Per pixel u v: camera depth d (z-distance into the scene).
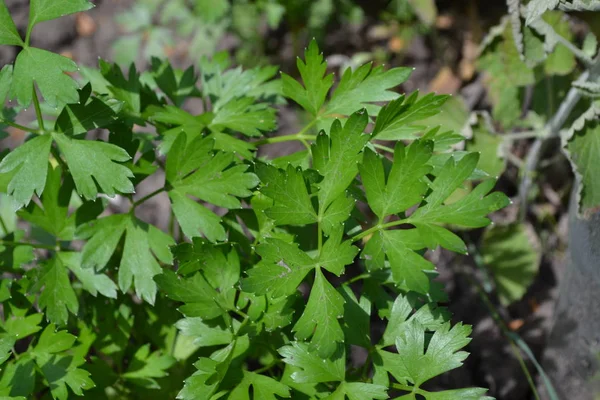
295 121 0.69
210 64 0.52
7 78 0.47
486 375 0.59
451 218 0.45
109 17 0.80
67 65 0.45
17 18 0.78
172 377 0.51
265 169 0.45
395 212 0.45
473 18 0.74
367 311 0.47
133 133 0.51
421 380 0.45
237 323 0.47
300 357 0.45
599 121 0.52
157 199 0.67
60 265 0.48
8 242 0.48
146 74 0.52
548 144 0.61
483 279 0.62
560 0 0.47
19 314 0.48
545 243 0.63
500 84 0.59
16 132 0.69
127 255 0.48
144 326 0.52
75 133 0.46
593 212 0.52
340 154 0.45
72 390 0.49
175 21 0.80
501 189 0.65
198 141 0.47
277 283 0.45
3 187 0.48
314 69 0.48
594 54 0.54
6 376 0.47
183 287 0.46
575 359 0.55
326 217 0.45
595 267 0.51
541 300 0.62
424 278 0.45
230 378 0.46
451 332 0.45
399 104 0.46
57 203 0.49
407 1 0.71
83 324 0.50
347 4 0.75
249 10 0.72
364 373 0.46
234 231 0.48
